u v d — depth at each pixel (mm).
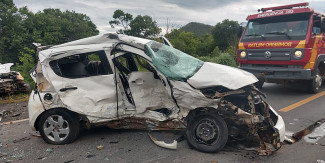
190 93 4004
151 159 3975
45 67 4520
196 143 4195
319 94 8289
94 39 4672
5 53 49875
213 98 3889
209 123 4086
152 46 4641
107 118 4539
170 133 4914
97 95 4488
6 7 51500
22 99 8508
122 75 4828
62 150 4387
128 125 4648
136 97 4457
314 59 7746
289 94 8367
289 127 5254
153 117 4449
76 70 4801
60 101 4508
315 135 4840
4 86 8680
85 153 4246
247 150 4191
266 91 8898
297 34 7691
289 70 7699
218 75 4082
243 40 8844
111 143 4602
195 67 4461
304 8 7688
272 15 8312
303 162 3799
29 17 54906
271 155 4031
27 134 5223
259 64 8406
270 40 8125
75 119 4613
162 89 4473
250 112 3982
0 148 4543
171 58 4570
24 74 12086
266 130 4113
